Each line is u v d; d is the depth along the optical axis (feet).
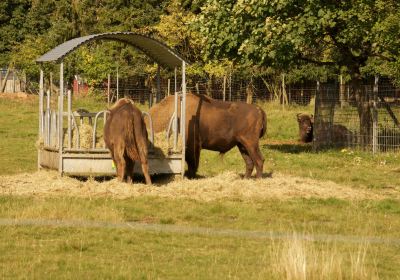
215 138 112.47
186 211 87.25
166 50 110.73
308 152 162.81
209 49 162.40
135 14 280.72
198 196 97.40
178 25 258.78
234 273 61.62
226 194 99.35
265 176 116.57
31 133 190.49
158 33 270.87
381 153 154.20
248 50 152.76
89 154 106.63
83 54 273.54
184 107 109.60
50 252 67.41
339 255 63.21
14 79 323.57
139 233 75.97
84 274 60.23
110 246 70.28
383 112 161.79
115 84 275.18
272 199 97.60
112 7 286.87
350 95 185.57
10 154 150.71
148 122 112.47
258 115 112.78
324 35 158.51
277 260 61.57
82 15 298.97
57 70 283.18
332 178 121.39
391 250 72.13
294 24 148.66
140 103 258.98
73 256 66.28
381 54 162.71
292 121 219.61
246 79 269.44
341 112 165.37
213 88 272.10
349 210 91.66
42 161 116.57
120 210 85.40
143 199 93.15
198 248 70.79
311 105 266.77
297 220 85.71
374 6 146.10
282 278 58.70
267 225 82.28
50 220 80.59
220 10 158.30
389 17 140.46
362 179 121.70
